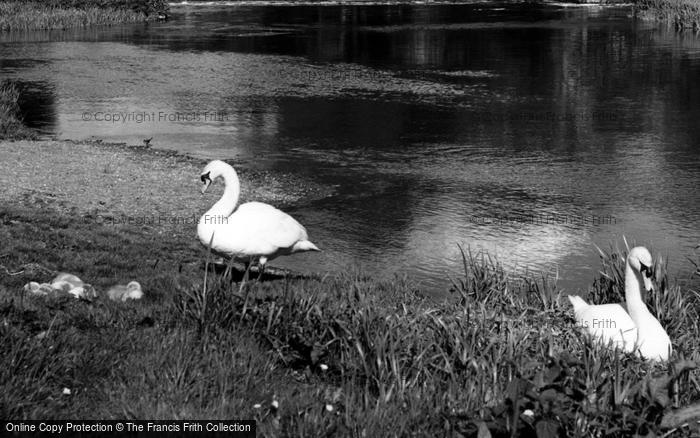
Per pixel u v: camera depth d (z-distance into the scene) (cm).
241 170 2562
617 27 6550
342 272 1578
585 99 3803
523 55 5097
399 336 923
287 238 1355
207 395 781
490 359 891
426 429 749
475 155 2834
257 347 911
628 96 3878
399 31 6284
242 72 4459
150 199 2133
